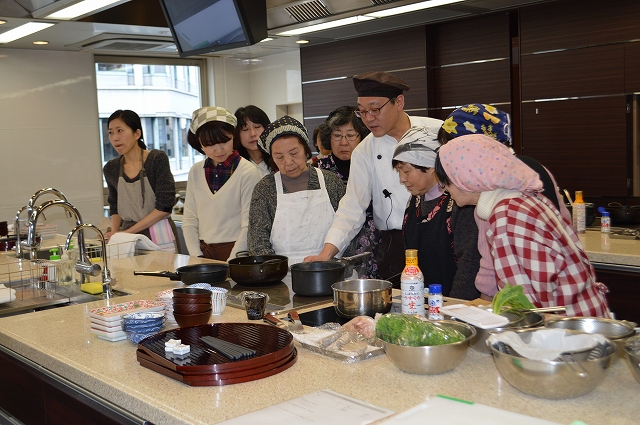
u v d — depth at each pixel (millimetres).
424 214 2396
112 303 2367
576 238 1845
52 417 1799
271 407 1299
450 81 5336
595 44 4473
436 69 5418
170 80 6703
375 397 1348
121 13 4395
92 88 6023
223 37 3295
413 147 2268
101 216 6156
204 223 3598
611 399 1275
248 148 3922
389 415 1237
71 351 1793
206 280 2502
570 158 4715
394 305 2080
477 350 1604
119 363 1669
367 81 2861
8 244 4094
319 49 6098
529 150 4922
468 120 2051
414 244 2418
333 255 2762
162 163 4020
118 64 6316
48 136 5805
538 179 1695
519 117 5113
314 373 1516
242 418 1248
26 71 5648
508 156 1742
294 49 6379
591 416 1201
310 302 2182
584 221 3658
